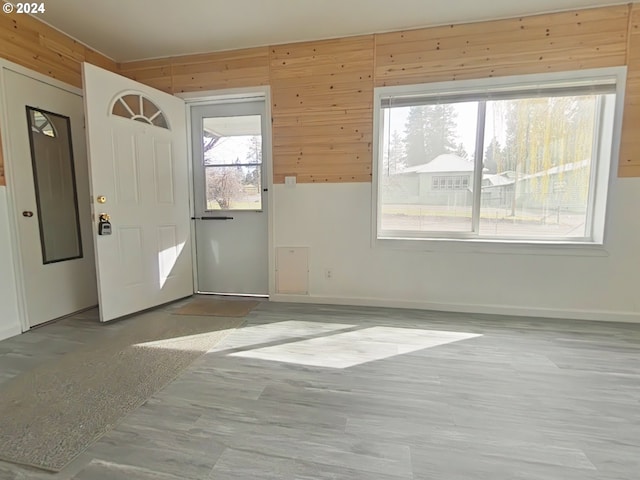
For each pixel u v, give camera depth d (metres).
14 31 2.38
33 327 2.54
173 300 3.28
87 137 2.48
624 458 1.25
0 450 1.29
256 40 2.97
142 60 3.30
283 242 3.25
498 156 2.83
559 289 2.75
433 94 2.81
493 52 2.67
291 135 3.11
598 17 2.48
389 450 1.29
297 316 2.84
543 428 1.42
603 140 2.62
